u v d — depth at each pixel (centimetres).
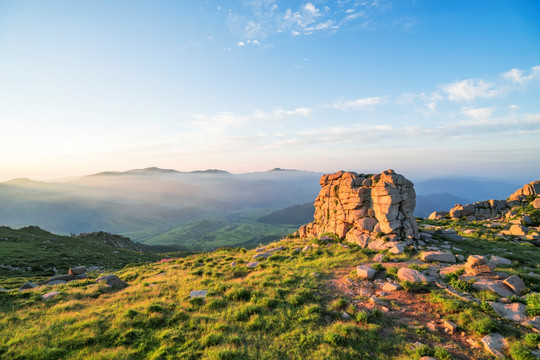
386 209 3200
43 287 2738
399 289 1898
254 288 2148
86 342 1420
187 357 1263
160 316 1709
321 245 3456
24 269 4959
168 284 2522
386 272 2227
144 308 1856
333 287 2070
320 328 1480
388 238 3044
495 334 1278
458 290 1759
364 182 3619
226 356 1232
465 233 3803
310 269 2570
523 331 1279
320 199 4400
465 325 1391
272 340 1397
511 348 1154
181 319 1691
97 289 2522
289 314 1656
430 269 2178
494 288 1686
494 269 2084
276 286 2164
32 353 1285
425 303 1684
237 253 4116
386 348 1277
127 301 2122
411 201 3416
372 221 3353
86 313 1856
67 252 6969
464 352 1203
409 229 3123
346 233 3622
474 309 1502
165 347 1352
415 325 1456
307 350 1284
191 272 2930
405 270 2091
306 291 1955
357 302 1778
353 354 1232
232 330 1519
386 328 1446
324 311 1669
